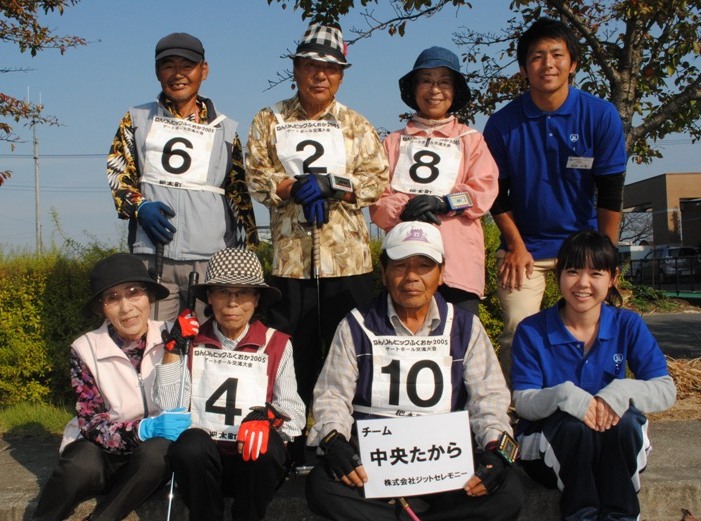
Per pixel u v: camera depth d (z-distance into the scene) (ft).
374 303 12.22
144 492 11.21
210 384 12.00
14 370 18.35
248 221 14.87
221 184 14.67
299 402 12.22
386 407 11.71
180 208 14.14
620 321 12.40
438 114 14.84
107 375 12.14
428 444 11.06
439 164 14.47
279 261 13.69
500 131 15.17
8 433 16.96
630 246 103.91
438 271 11.71
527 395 12.04
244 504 11.32
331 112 14.01
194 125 14.51
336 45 13.65
